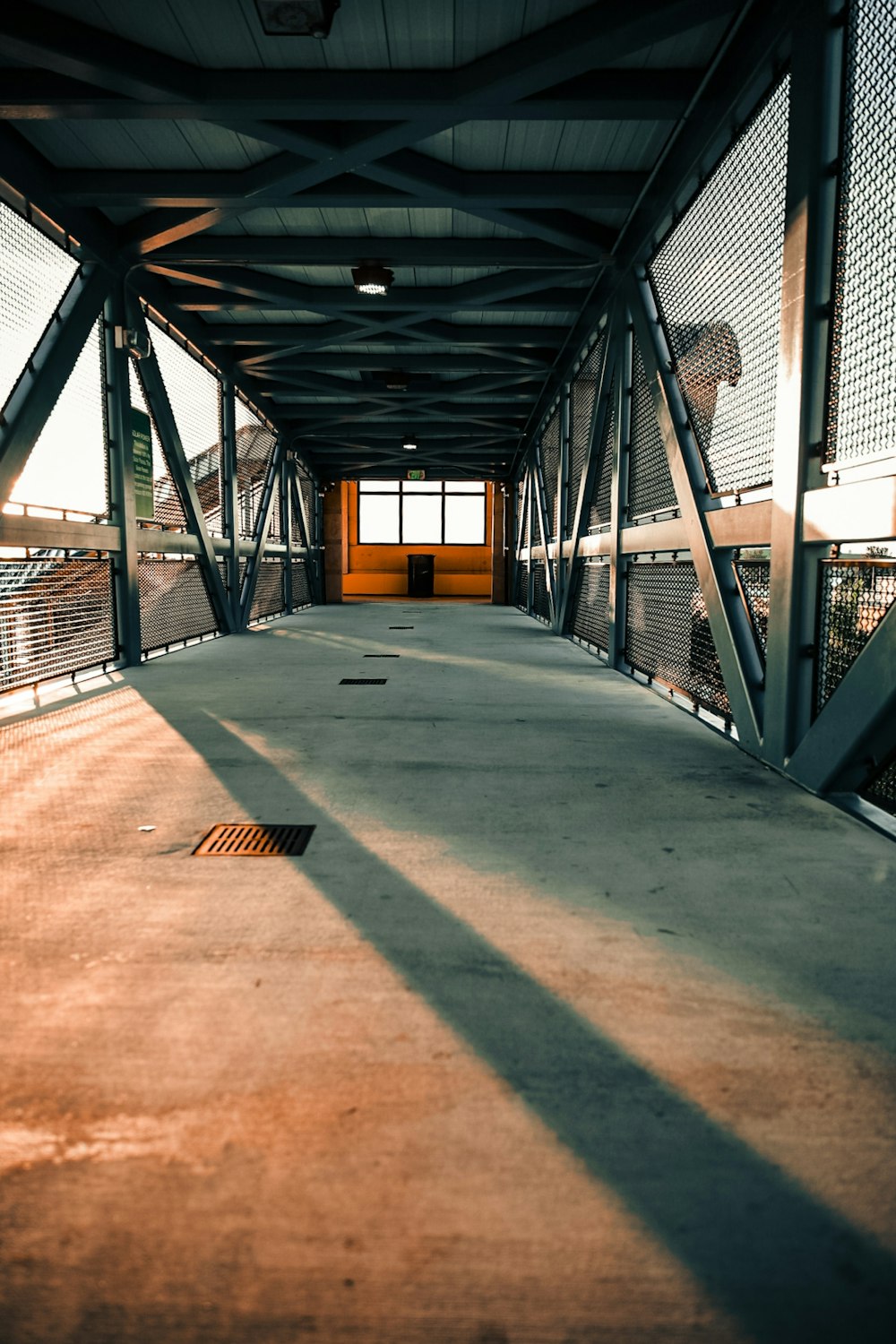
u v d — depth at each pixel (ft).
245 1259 3.86
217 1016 5.96
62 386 21.47
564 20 14.69
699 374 18.21
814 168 11.69
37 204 19.89
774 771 13.41
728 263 16.22
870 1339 3.52
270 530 51.60
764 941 7.29
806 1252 3.97
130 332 24.99
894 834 10.14
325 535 74.64
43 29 14.57
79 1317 3.56
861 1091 5.18
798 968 6.80
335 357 39.63
